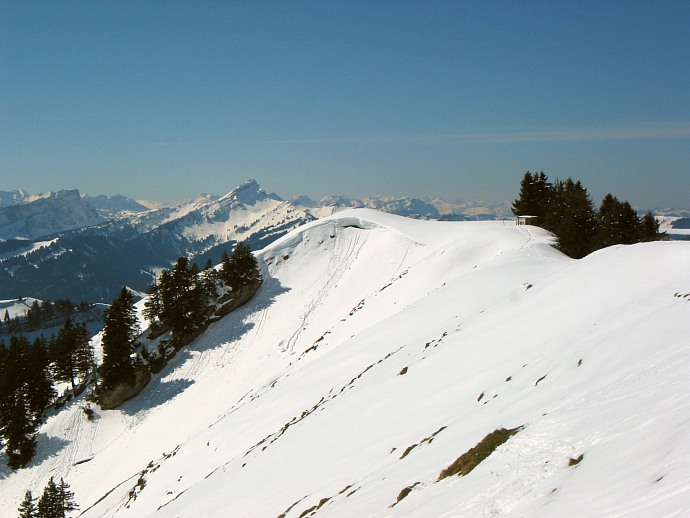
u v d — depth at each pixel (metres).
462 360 28.28
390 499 14.97
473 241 70.31
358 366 40.88
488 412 18.86
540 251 57.78
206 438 44.25
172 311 73.69
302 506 19.53
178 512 28.67
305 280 83.50
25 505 50.38
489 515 10.65
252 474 28.12
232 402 59.72
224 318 78.12
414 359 33.47
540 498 10.33
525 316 30.00
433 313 44.62
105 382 66.19
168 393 67.06
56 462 60.41
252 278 81.44
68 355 73.12
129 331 71.62
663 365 14.72
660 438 10.12
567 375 18.28
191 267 76.88
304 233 92.06
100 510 46.00
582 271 32.59
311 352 61.44
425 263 69.31
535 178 92.06
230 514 23.23
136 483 46.34
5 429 65.25
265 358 66.69
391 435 22.94
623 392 14.05
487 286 45.41
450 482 13.84
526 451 13.00
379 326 48.81
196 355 72.56
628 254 31.47
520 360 23.67
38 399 68.69
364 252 86.12
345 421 28.42
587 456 11.27
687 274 24.75
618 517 8.10
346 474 20.81
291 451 28.42
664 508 7.59
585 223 67.81
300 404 39.62
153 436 59.12
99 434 63.56
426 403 24.91
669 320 18.78
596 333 21.58
